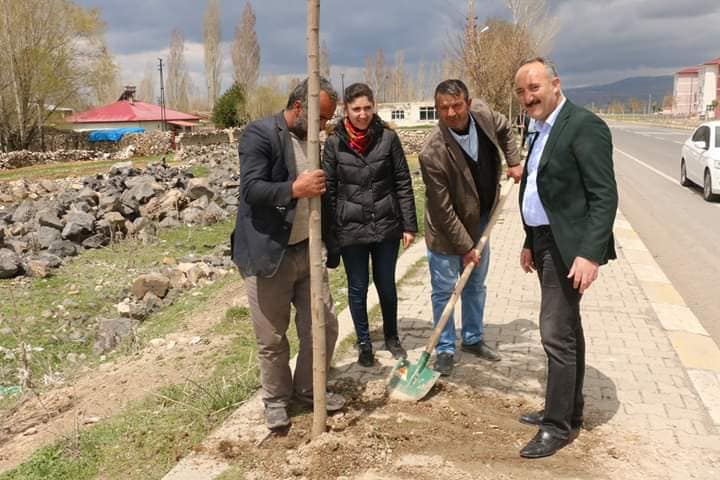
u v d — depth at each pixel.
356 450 3.70
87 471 3.70
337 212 4.83
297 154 3.79
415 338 5.55
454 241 4.50
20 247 9.70
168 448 3.87
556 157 3.54
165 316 7.01
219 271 8.62
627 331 5.79
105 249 10.11
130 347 6.08
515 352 5.25
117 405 4.58
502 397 4.42
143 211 12.20
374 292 6.82
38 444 4.12
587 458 3.65
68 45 37.84
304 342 4.16
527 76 3.59
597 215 3.48
